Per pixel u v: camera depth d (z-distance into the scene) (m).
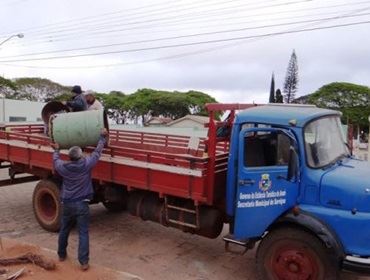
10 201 10.88
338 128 6.32
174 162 6.56
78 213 6.00
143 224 8.96
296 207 5.51
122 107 68.19
